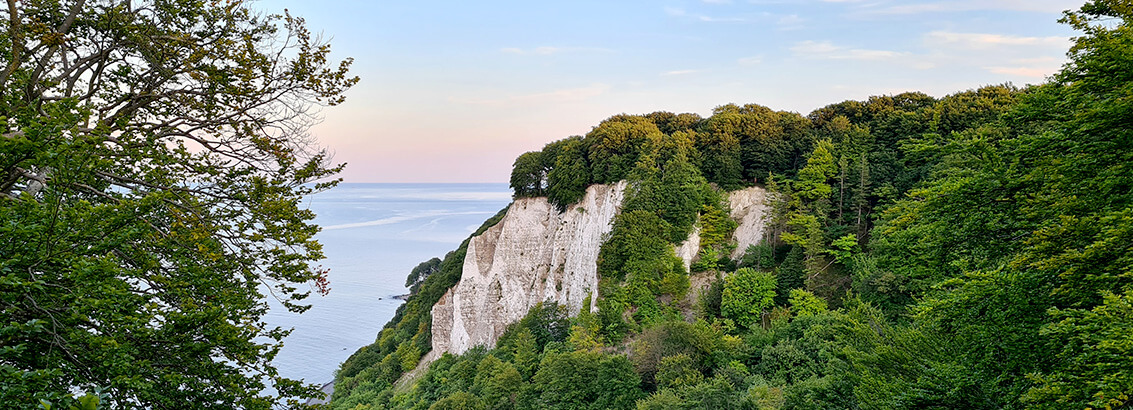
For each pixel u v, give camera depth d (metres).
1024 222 17.80
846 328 31.00
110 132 12.55
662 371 42.12
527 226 75.50
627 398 40.19
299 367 87.81
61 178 10.32
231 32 15.47
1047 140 17.67
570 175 73.00
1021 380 16.08
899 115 67.38
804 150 70.06
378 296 138.62
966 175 21.45
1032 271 16.27
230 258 13.99
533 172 79.44
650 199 62.22
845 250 55.38
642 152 66.94
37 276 10.27
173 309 12.68
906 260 22.28
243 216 14.47
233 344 12.59
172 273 13.30
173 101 15.58
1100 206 15.86
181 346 11.76
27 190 13.02
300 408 13.59
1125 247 13.77
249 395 12.57
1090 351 12.98
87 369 10.72
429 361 75.50
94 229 10.25
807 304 50.25
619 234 59.59
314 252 14.32
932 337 22.17
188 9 14.83
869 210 61.44
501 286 74.25
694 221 63.28
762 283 53.38
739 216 67.75
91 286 10.02
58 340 10.39
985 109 62.19
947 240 19.58
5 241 9.38
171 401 11.67
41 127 9.67
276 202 13.97
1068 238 15.09
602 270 60.06
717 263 62.31
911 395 18.06
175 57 14.60
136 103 15.11
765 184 69.38
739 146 69.75
